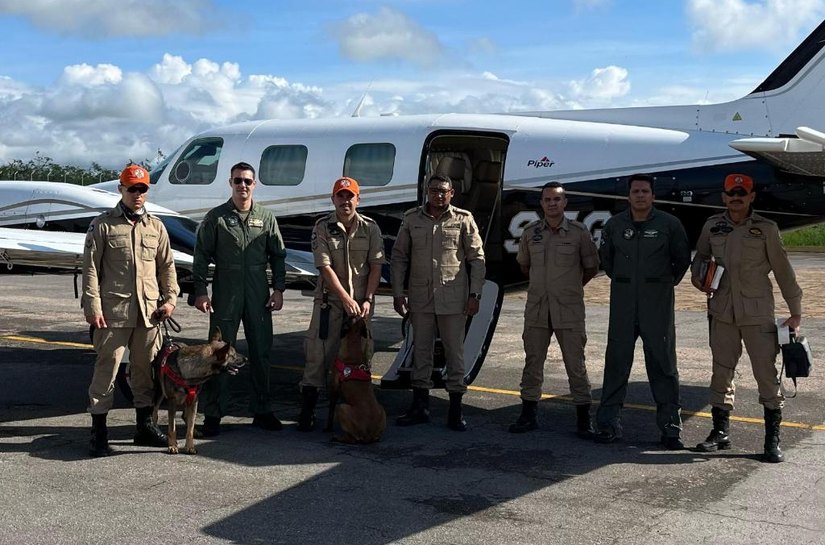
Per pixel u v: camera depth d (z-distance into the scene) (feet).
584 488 14.79
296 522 12.96
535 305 18.63
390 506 13.75
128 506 13.56
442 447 17.57
